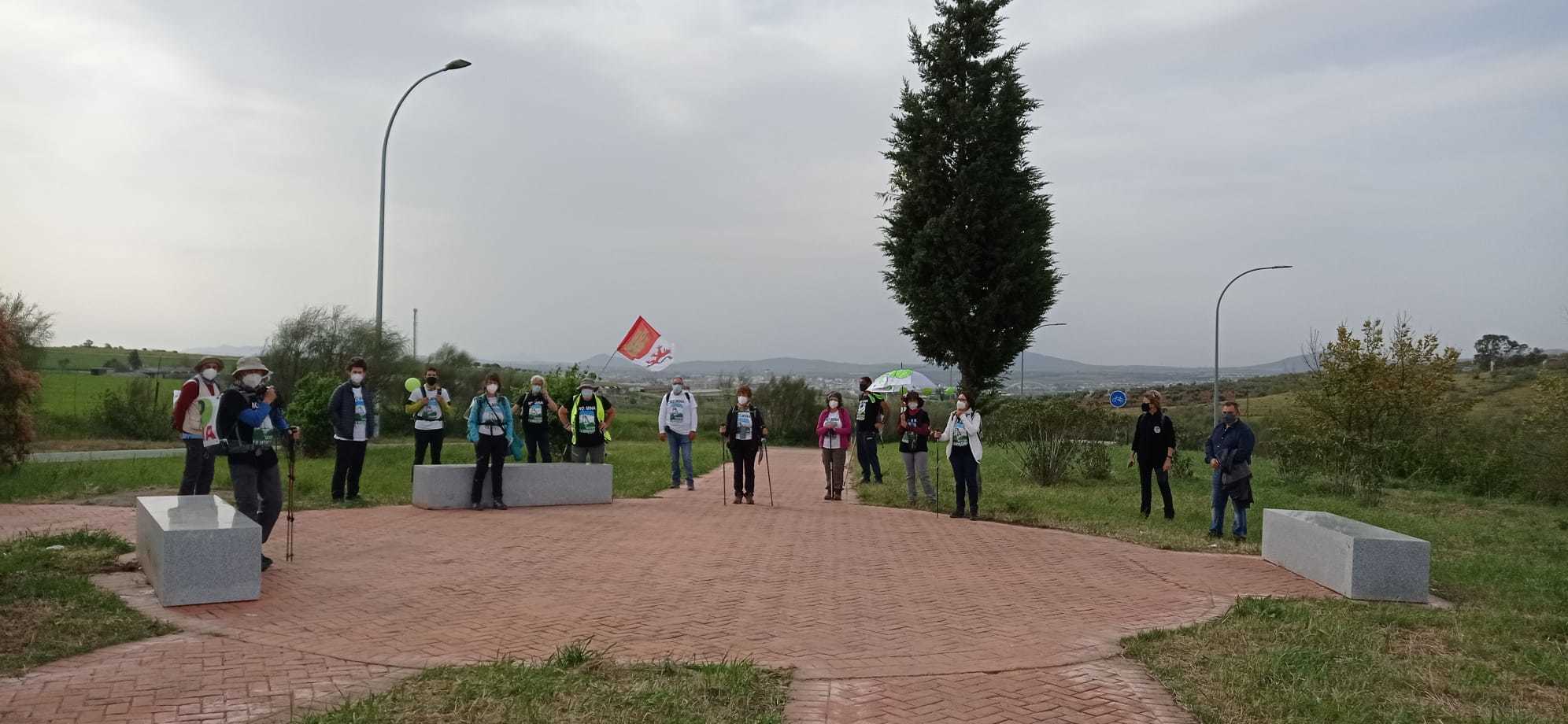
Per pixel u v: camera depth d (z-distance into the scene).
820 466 24.31
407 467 19.23
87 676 5.33
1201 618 7.39
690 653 6.05
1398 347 19.55
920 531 11.96
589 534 10.99
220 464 17.70
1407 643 6.74
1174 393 58.47
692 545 10.39
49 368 37.31
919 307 32.84
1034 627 7.02
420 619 6.84
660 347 23.25
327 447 19.97
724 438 14.82
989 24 33.00
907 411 15.05
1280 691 5.44
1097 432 19.75
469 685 5.10
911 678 5.64
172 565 6.95
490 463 13.48
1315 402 19.86
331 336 30.34
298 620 6.70
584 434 15.38
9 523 10.91
